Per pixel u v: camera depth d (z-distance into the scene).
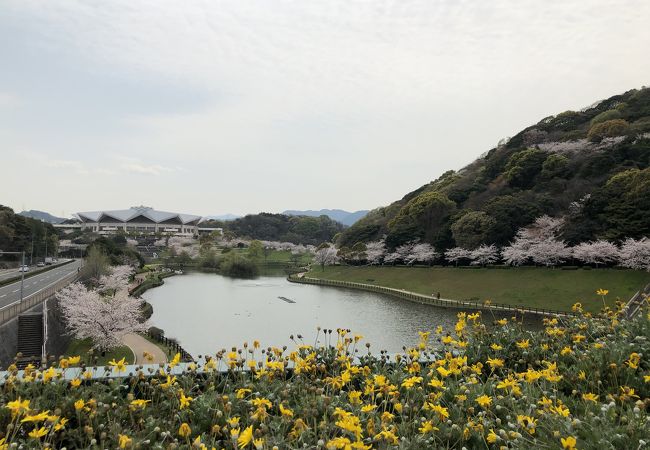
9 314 23.05
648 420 3.69
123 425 4.20
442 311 43.81
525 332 6.92
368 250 79.56
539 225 53.72
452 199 75.00
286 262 117.44
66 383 4.67
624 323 6.74
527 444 3.54
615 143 61.06
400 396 4.93
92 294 28.22
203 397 4.46
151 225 174.12
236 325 37.50
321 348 6.30
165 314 42.97
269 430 3.86
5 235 62.03
